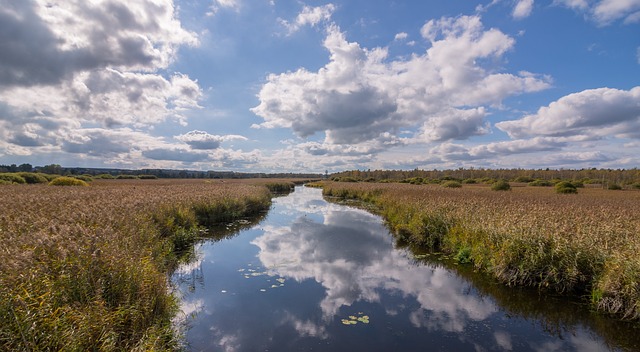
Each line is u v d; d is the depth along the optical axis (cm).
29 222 751
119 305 455
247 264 936
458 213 1202
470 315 621
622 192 3334
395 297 705
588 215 1074
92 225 755
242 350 484
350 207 2489
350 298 698
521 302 674
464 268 898
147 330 443
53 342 352
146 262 602
